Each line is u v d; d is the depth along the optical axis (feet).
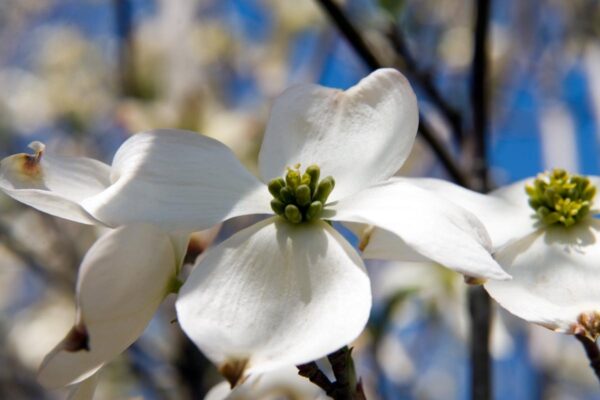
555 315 1.59
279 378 1.86
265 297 1.51
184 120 2.74
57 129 3.71
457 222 1.51
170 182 1.56
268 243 1.54
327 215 1.56
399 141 1.60
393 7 2.24
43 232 3.07
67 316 3.35
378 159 1.60
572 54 3.37
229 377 1.46
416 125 1.59
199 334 1.48
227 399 1.85
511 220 1.69
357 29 2.13
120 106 2.78
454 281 2.56
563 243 1.65
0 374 3.05
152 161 1.56
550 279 1.62
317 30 3.69
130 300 1.51
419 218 1.51
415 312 2.68
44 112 3.71
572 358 3.53
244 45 3.84
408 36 2.60
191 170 1.57
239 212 1.56
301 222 1.56
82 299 1.49
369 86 1.62
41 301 3.47
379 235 1.55
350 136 1.61
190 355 2.77
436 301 2.64
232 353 1.47
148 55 2.94
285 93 1.63
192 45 3.10
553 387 2.94
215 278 1.52
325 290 1.52
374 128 1.61
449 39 2.95
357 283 1.52
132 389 2.87
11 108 3.75
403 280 2.52
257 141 2.69
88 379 1.55
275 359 1.47
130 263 1.51
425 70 2.27
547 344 2.73
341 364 1.57
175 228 1.54
